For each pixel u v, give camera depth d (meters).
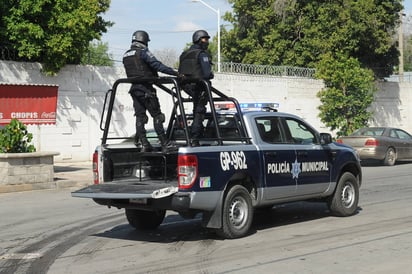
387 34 32.88
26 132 15.20
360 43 32.19
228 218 8.20
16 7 18.86
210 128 8.94
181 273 6.55
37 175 14.95
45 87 16.67
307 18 33.16
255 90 26.95
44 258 7.39
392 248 7.68
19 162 14.63
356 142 21.58
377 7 31.83
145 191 7.53
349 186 10.47
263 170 8.66
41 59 20.20
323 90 29.25
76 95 21.02
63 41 19.38
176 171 8.17
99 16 23.28
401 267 6.66
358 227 9.33
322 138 9.88
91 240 8.52
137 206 7.93
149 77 8.28
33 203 12.41
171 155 8.16
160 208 7.75
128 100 22.44
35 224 9.84
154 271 6.66
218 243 8.16
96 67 21.55
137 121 8.64
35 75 19.88
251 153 8.49
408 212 10.77
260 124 8.92
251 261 7.05
